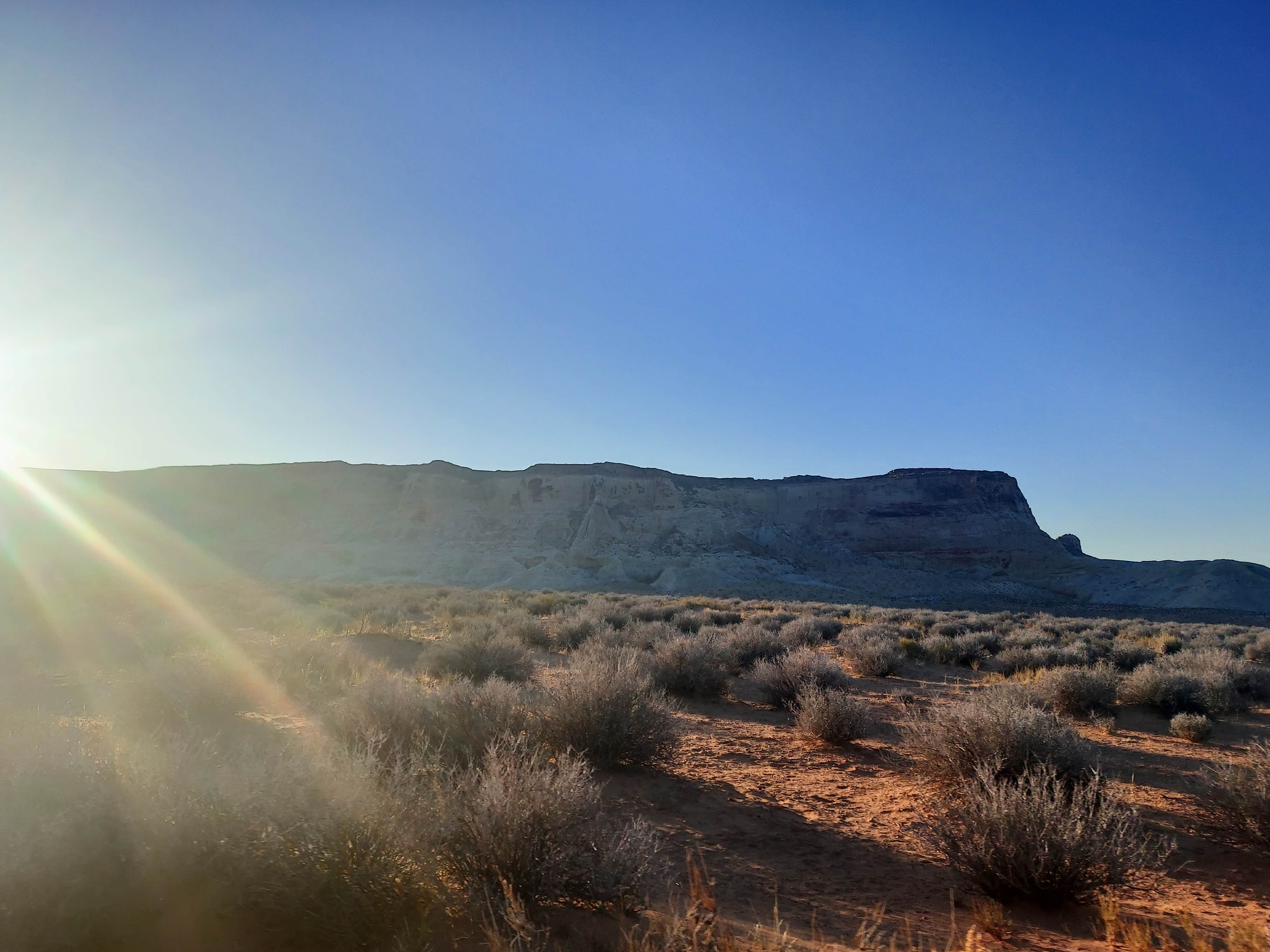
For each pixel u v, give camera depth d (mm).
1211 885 6250
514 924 4074
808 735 11438
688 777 9062
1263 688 17281
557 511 141250
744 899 5480
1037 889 5469
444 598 46281
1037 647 22719
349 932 4031
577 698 8812
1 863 3623
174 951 3834
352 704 8195
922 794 8336
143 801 4148
